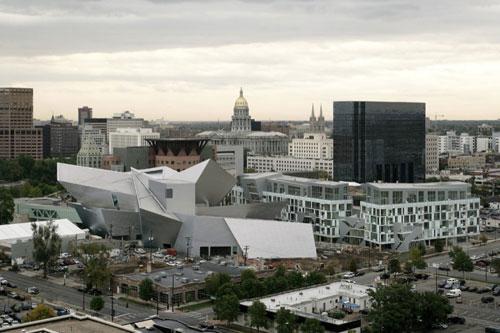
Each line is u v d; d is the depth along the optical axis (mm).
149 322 179625
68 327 149000
